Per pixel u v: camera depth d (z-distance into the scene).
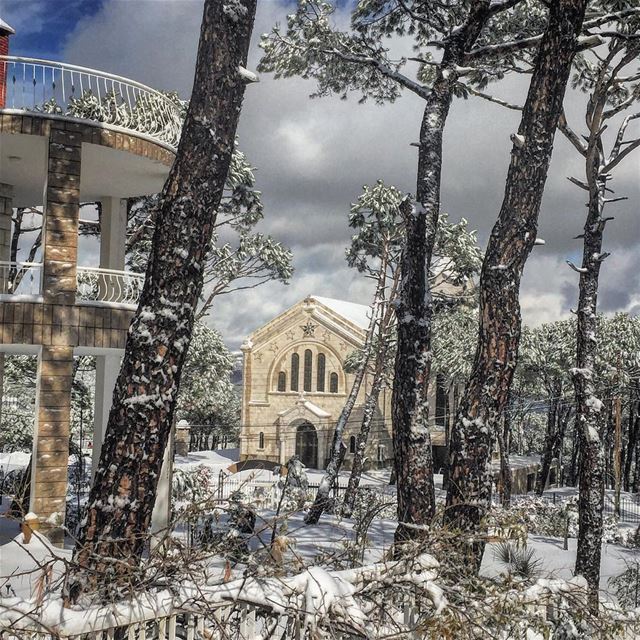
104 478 7.18
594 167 19.31
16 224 30.27
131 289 18.91
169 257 7.54
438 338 50.94
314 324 64.69
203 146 7.70
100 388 21.05
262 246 32.03
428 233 11.76
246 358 66.56
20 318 16.97
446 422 56.25
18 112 16.94
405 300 11.57
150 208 30.16
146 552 13.57
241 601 5.86
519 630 6.98
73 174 17.45
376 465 61.25
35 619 5.06
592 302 19.48
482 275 10.64
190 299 7.60
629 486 66.50
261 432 65.62
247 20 7.90
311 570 6.09
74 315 17.47
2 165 19.39
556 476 65.25
